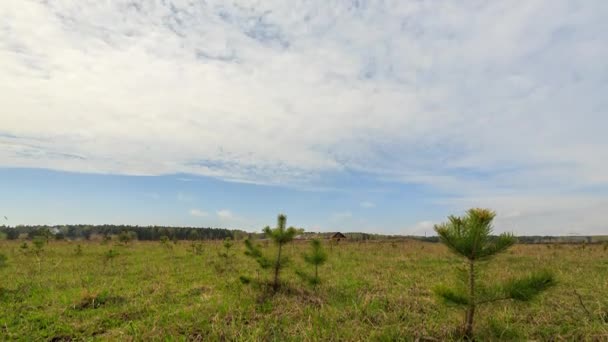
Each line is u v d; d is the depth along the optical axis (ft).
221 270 37.91
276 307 21.59
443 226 14.34
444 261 46.65
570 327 16.69
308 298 23.59
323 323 18.10
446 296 14.10
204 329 17.62
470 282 13.98
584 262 45.44
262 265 26.30
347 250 69.56
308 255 27.02
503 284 13.50
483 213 13.47
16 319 19.92
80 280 32.07
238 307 21.67
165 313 20.53
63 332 17.97
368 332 16.71
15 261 47.44
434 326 17.01
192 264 44.83
